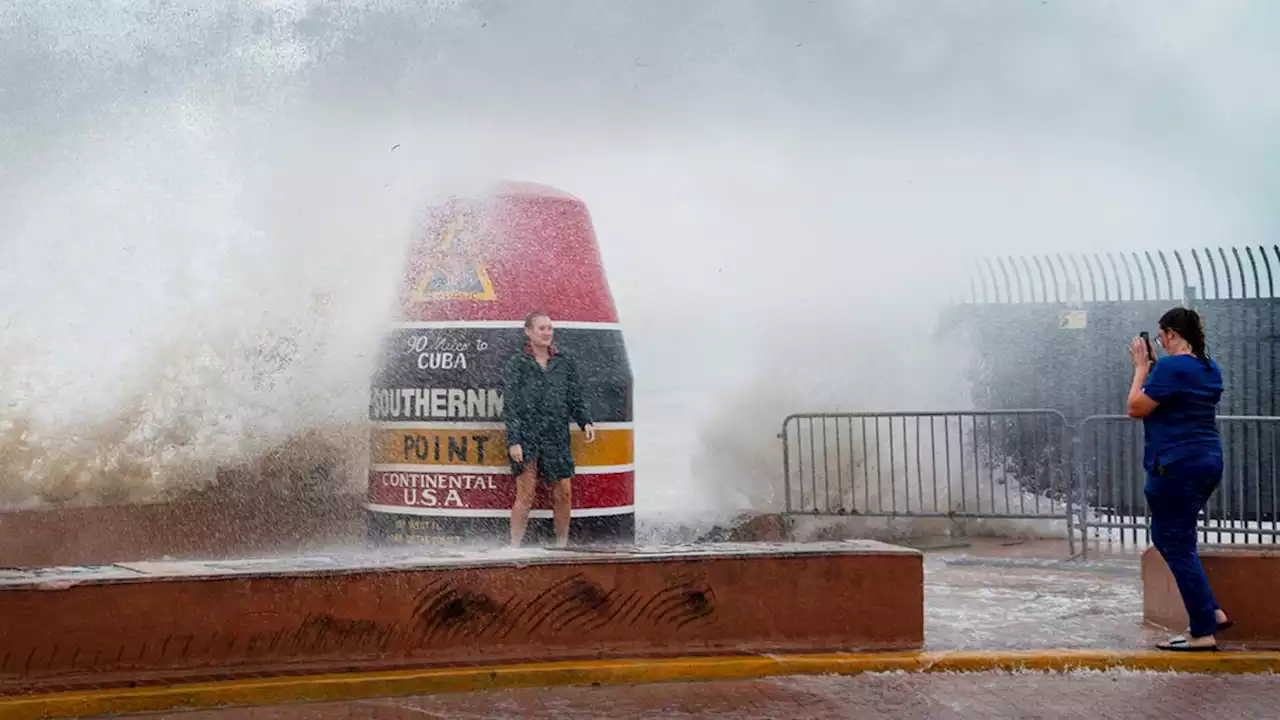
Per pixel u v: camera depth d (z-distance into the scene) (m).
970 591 10.44
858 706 7.20
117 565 7.69
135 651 7.07
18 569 7.49
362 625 7.48
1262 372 14.02
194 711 6.82
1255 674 8.10
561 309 9.73
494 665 7.59
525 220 9.82
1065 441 12.57
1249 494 13.63
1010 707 7.23
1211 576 8.52
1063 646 8.45
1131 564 11.81
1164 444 8.30
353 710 6.93
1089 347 14.65
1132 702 7.39
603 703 7.18
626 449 9.99
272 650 7.32
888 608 8.27
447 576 7.63
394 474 9.72
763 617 8.11
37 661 6.90
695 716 6.96
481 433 9.57
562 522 9.63
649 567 7.94
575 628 7.84
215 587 7.22
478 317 9.62
